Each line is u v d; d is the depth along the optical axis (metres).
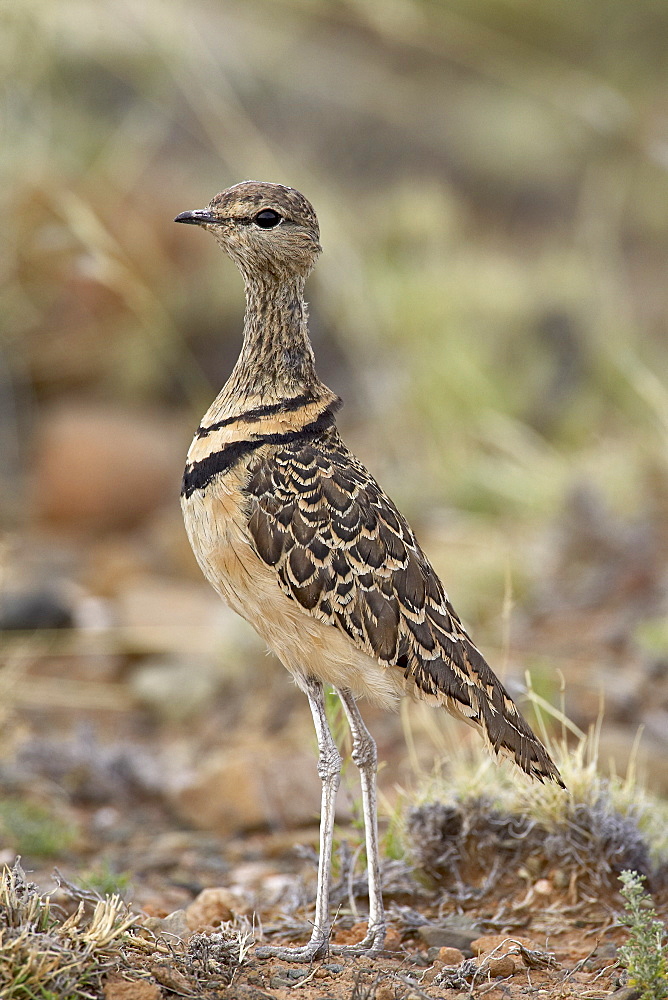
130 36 17.42
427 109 24.78
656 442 14.98
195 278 17.98
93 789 9.41
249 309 6.48
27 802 8.95
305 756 9.37
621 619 11.56
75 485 15.72
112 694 11.49
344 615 6.04
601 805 7.03
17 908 5.59
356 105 24.23
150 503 15.95
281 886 7.64
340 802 8.58
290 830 8.74
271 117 23.61
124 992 5.31
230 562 6.14
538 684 9.66
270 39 24.09
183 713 11.09
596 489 13.49
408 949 6.45
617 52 24.98
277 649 6.29
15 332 16.36
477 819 7.11
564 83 22.25
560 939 6.54
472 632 11.59
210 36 23.30
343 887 7.18
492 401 16.33
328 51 24.88
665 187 23.78
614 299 19.11
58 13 15.16
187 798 9.02
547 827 7.03
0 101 14.83
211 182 19.72
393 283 17.70
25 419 16.88
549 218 23.72
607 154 23.95
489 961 6.02
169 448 16.53
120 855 8.32
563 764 7.20
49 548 14.96
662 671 10.52
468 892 7.04
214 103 17.81
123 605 13.02
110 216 17.53
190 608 13.02
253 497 6.08
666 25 25.48
